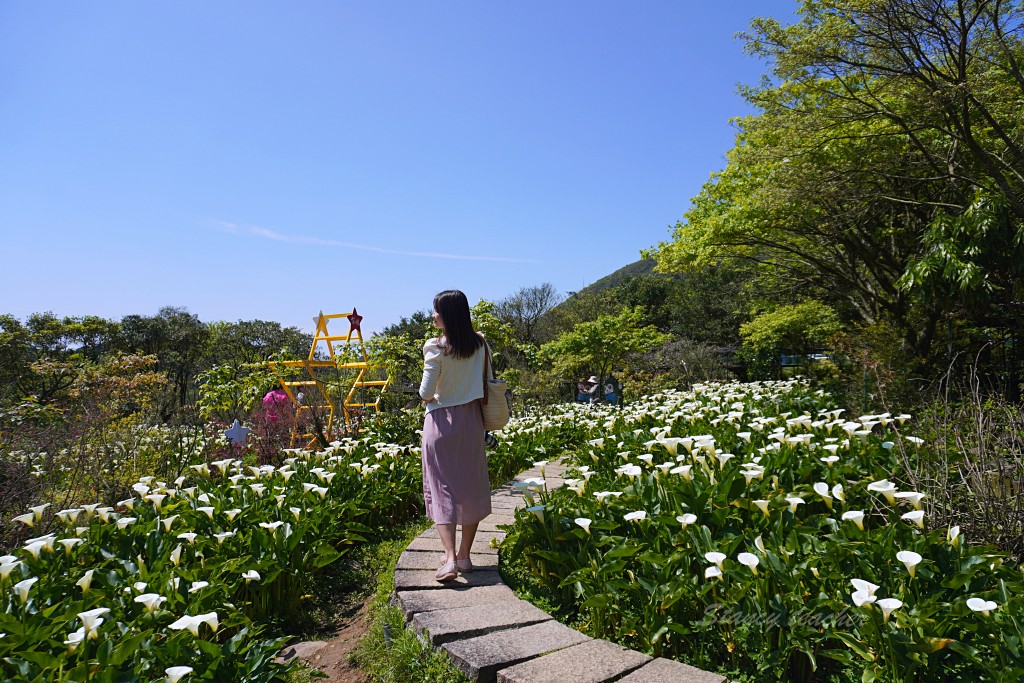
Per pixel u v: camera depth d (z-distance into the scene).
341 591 4.31
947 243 10.33
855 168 12.25
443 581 3.73
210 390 10.18
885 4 10.25
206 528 4.14
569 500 4.28
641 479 4.15
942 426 4.83
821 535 3.51
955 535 2.85
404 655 3.01
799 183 12.22
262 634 3.58
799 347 23.27
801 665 2.65
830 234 13.84
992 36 10.74
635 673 2.62
